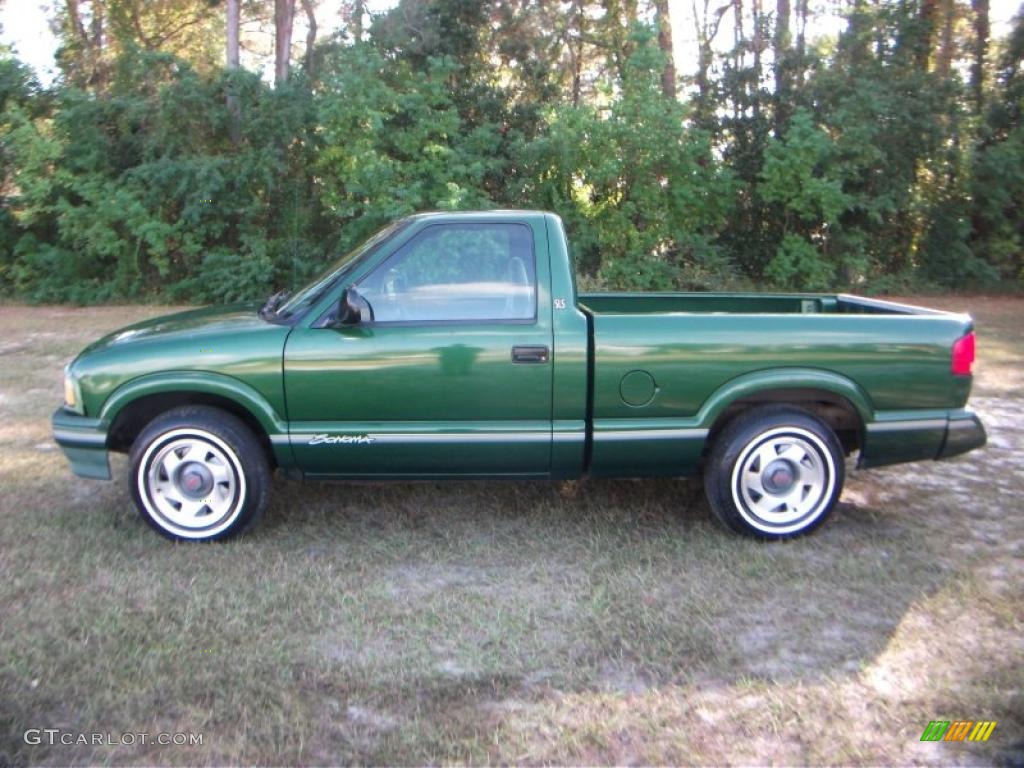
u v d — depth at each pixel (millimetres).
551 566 4566
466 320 4672
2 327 13781
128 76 18094
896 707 3289
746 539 4895
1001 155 18453
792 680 3473
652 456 4789
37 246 17922
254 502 4781
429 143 17062
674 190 17250
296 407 4656
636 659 3641
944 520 5254
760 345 4723
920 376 4824
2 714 3203
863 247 18703
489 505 5449
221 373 4645
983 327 13852
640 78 17219
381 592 4250
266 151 17000
